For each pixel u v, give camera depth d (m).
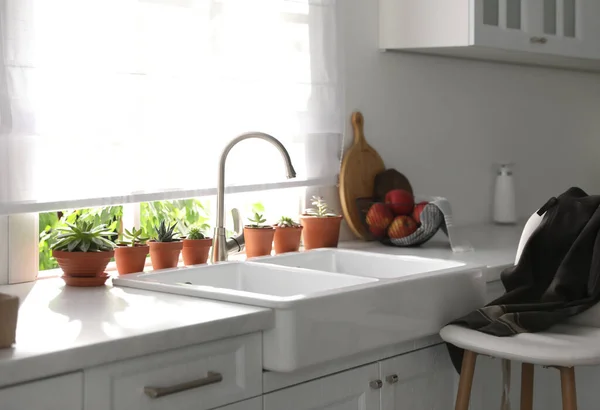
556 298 2.05
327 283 2.03
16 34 1.86
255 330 1.62
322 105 2.61
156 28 2.13
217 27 2.27
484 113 3.38
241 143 2.39
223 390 1.58
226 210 2.63
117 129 2.07
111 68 2.04
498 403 2.34
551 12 3.00
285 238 2.46
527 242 2.14
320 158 2.65
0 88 1.84
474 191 3.35
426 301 1.98
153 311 1.63
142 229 2.21
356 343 1.78
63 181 1.98
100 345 1.36
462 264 2.19
